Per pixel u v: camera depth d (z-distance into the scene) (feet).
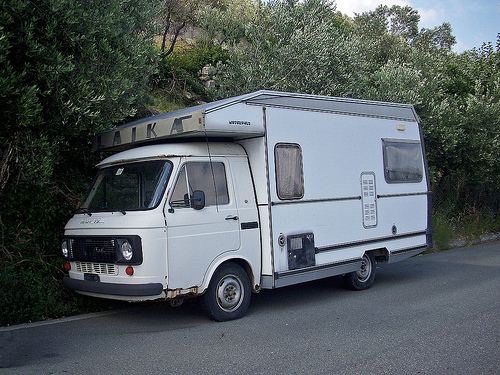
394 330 20.53
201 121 20.71
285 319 22.58
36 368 15.87
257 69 42.22
